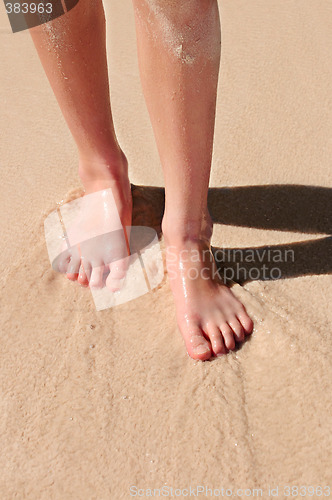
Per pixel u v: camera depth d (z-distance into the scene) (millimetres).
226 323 1598
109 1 2912
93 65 1655
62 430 1462
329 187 1988
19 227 1959
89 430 1456
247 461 1369
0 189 2104
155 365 1572
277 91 2359
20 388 1555
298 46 2547
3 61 2670
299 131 2191
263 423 1432
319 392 1463
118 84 2477
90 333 1659
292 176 2035
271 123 2232
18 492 1362
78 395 1527
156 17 1362
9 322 1704
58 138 2285
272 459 1369
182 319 1608
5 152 2246
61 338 1656
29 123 2359
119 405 1499
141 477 1364
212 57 1417
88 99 1698
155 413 1474
